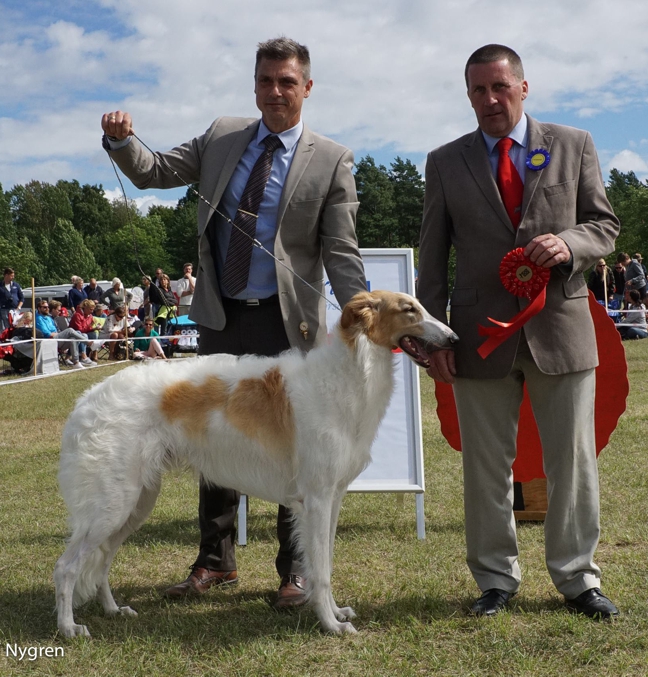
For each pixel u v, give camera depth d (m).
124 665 3.42
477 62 3.86
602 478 6.64
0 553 5.08
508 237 3.90
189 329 18.64
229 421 3.90
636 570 4.44
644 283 21.00
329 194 4.34
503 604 3.94
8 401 12.51
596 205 3.91
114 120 4.02
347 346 3.83
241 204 4.30
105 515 3.81
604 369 5.07
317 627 3.81
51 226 100.75
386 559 4.93
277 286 4.30
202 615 4.05
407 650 3.49
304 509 3.80
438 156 4.13
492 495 4.02
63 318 18.52
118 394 3.91
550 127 4.00
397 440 5.53
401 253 5.58
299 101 4.29
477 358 3.95
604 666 3.25
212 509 4.49
